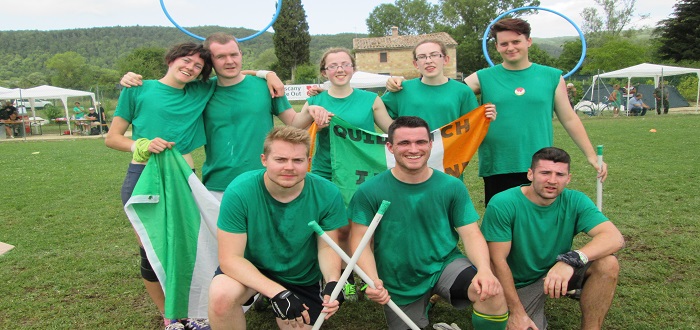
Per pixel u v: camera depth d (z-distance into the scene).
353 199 3.45
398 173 3.34
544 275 3.54
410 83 4.49
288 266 3.31
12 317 4.11
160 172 3.58
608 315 3.86
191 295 3.60
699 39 43.44
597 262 3.33
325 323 3.98
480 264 3.19
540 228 3.41
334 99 4.50
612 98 25.38
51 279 4.91
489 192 4.46
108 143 3.82
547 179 3.23
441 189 3.33
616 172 9.41
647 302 4.05
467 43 63.00
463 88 4.36
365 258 3.31
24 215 7.59
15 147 18.75
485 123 4.16
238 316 3.16
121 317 4.11
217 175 4.04
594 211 3.41
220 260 3.17
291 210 3.21
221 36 3.90
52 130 28.59
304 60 55.22
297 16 54.31
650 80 40.50
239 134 4.01
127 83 3.79
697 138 13.70
